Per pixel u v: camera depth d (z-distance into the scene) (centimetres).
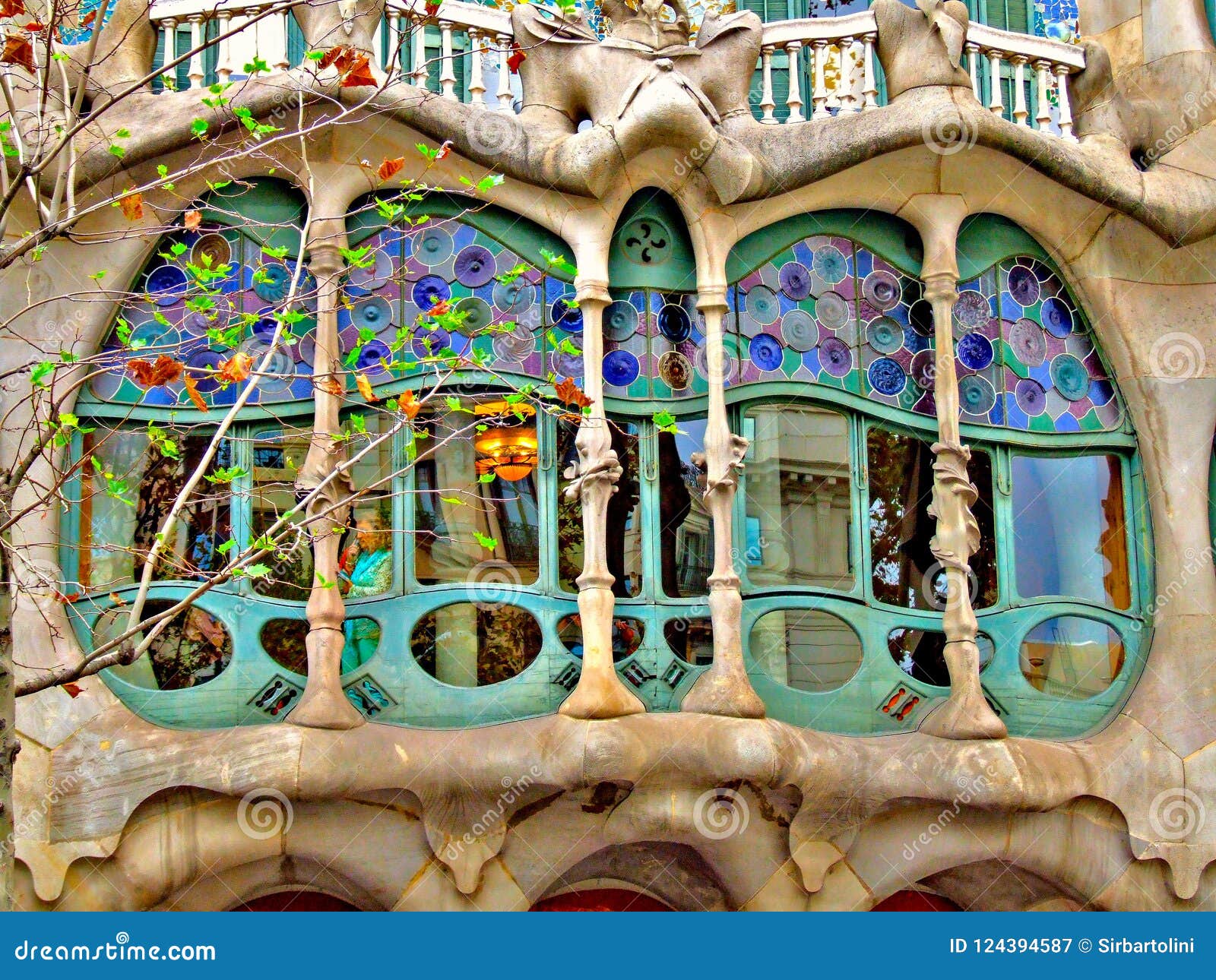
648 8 1298
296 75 1220
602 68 1271
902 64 1311
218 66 1263
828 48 1348
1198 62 1426
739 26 1298
